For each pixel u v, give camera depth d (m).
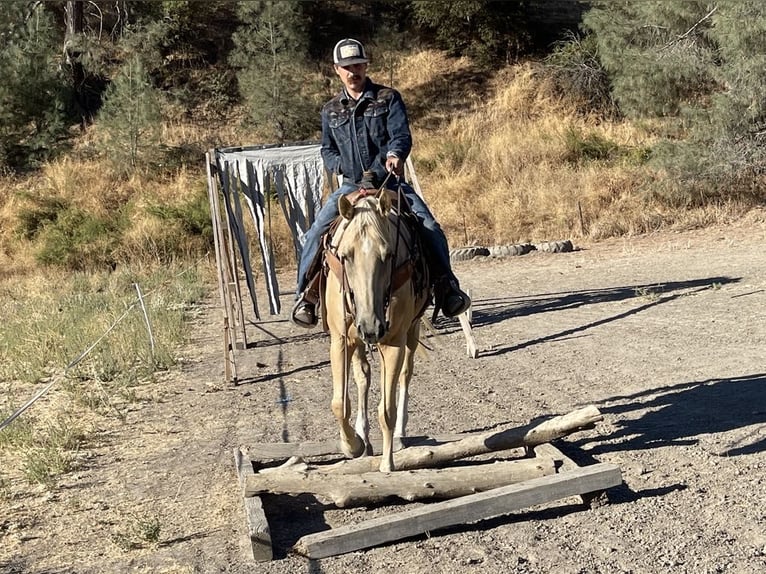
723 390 8.45
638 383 9.11
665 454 6.70
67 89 33.41
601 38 27.64
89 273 23.39
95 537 5.80
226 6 39.00
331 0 39.28
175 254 24.61
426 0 36.56
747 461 6.38
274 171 13.55
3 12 32.22
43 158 31.64
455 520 5.39
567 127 31.06
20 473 7.31
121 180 30.34
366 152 6.64
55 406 9.70
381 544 5.35
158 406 9.53
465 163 29.59
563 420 6.32
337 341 6.14
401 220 6.18
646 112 27.22
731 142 24.17
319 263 6.51
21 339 13.60
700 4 25.03
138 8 37.34
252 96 32.31
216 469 7.11
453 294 6.73
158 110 31.19
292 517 5.95
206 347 13.40
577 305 15.06
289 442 7.45
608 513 5.61
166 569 5.21
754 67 22.72
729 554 4.88
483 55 36.41
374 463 6.21
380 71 36.62
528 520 5.60
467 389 9.55
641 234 24.14
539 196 26.62
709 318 12.52
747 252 19.89
